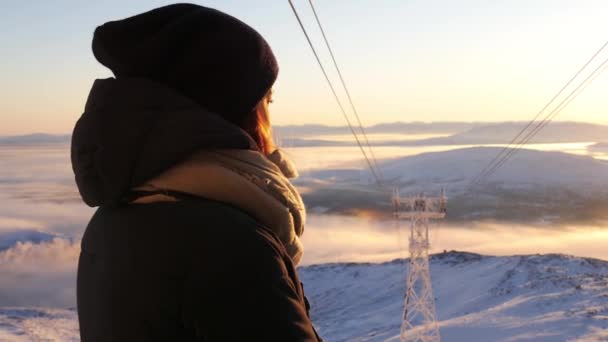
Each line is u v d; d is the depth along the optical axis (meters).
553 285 90.12
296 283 1.39
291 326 1.24
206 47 1.50
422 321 95.50
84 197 1.48
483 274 123.25
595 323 53.16
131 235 1.36
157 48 1.47
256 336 1.21
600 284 81.31
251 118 1.66
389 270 166.88
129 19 1.58
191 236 1.30
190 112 1.43
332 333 109.69
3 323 81.94
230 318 1.22
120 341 1.33
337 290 156.62
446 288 122.50
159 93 1.44
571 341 47.81
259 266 1.27
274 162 1.72
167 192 1.39
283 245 1.45
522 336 52.72
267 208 1.42
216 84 1.52
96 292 1.41
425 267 33.44
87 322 1.46
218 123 1.44
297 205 1.53
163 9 1.59
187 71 1.50
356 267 177.50
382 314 118.19
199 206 1.36
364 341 84.50
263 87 1.58
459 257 150.00
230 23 1.55
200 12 1.52
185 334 1.28
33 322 85.19
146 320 1.30
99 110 1.45
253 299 1.23
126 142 1.38
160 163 1.36
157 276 1.29
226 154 1.45
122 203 1.44
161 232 1.33
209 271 1.25
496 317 64.19
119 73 1.55
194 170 1.38
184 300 1.26
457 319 66.19
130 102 1.43
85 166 1.45
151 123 1.40
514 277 111.31
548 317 59.22
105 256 1.41
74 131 1.50
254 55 1.55
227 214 1.34
